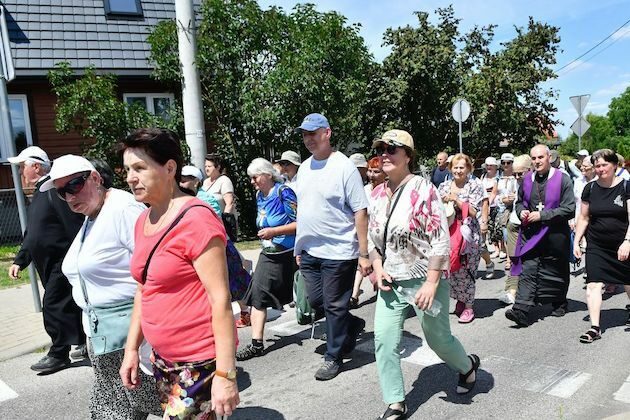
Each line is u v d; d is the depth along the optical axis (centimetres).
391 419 360
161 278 231
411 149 364
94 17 1404
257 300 516
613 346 501
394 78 1692
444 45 1702
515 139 1902
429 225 350
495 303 675
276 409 400
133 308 280
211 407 238
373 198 382
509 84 1748
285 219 512
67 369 500
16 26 1310
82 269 303
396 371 364
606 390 409
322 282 455
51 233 462
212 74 1230
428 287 345
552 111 1920
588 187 532
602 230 515
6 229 1175
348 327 467
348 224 443
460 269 590
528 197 570
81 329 487
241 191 1301
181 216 230
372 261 374
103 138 1145
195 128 991
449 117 1761
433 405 391
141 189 234
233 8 1220
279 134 1268
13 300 747
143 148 233
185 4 964
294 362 498
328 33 1288
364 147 1755
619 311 618
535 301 578
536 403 391
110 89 1168
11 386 466
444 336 374
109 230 302
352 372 463
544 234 562
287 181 745
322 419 381
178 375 238
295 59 1195
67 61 1234
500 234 946
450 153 1769
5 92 661
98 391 312
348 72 1334
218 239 228
